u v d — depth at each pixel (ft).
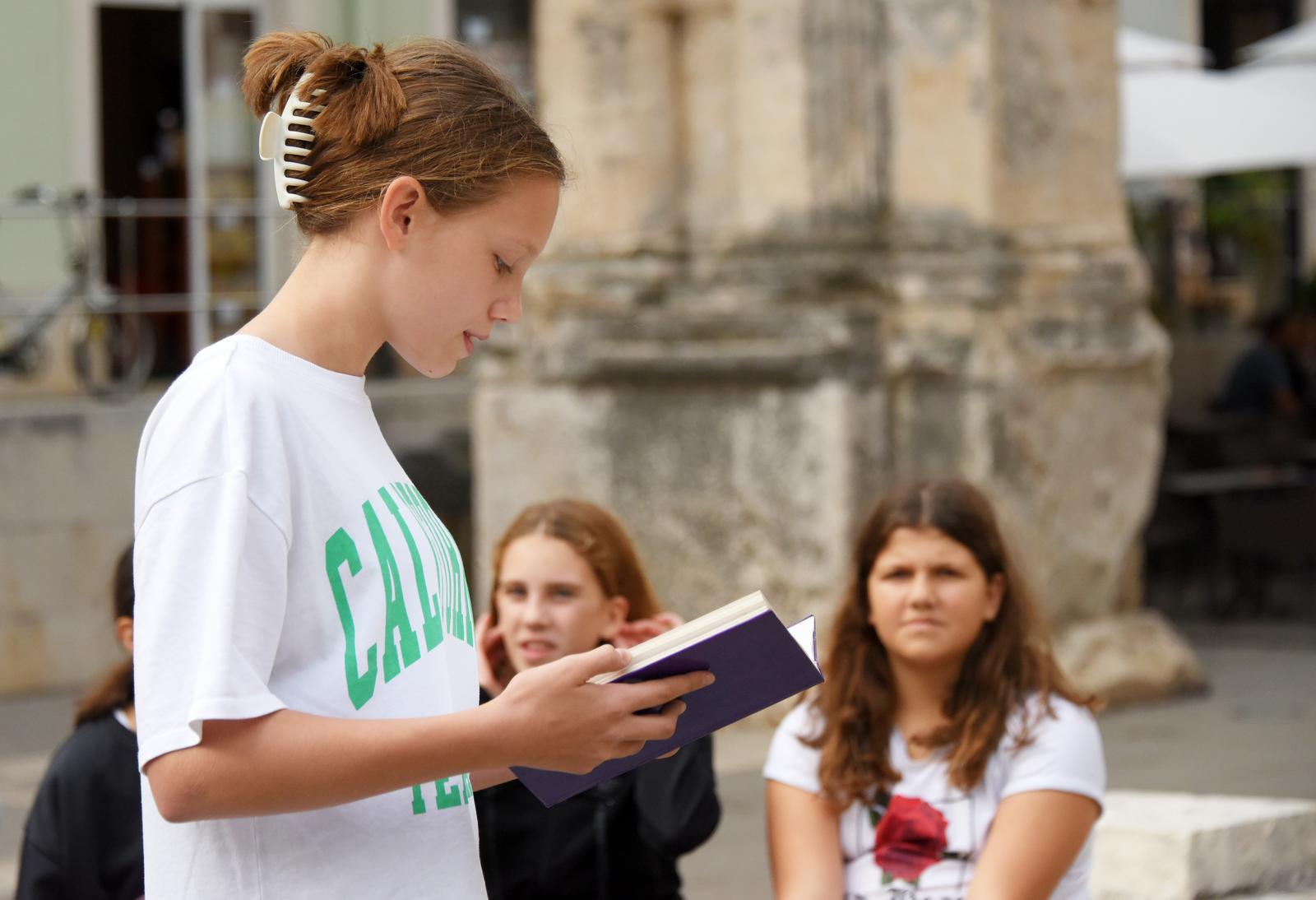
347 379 7.97
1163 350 36.70
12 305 50.65
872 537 14.76
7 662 39.65
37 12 54.13
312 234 8.04
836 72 33.99
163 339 57.57
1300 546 44.80
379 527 7.81
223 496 7.30
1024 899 13.60
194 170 57.11
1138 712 34.58
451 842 7.95
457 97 7.93
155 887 7.61
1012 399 33.58
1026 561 33.76
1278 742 31.63
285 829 7.52
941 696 14.60
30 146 54.08
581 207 36.40
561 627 14.82
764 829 26.50
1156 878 16.65
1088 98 35.83
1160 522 48.88
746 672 8.17
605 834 14.20
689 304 35.27
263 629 7.27
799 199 34.27
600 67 35.91
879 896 14.12
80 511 40.60
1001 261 33.68
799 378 33.55
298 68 8.35
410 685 7.77
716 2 35.19
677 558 35.27
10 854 25.94
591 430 36.22
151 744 7.04
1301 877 17.51
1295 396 59.47
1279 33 77.97
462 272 7.89
